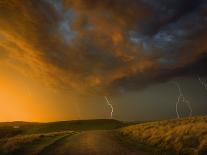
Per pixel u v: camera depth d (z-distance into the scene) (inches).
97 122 3607.3
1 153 877.8
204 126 939.3
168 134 964.6
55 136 1450.5
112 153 781.9
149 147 890.7
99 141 1144.8
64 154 791.1
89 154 776.9
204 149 658.2
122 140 1194.6
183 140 792.9
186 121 1402.6
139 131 1413.6
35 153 820.0
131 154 756.6
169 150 774.5
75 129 3014.3
